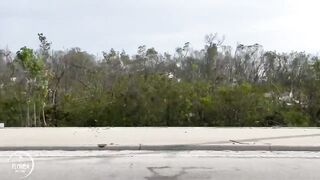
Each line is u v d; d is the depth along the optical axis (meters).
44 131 13.16
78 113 18.23
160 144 10.42
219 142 10.73
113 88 18.39
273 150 10.22
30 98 17.53
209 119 17.83
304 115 18.28
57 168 8.45
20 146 10.34
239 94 17.70
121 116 17.89
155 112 17.72
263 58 38.56
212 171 8.14
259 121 17.80
